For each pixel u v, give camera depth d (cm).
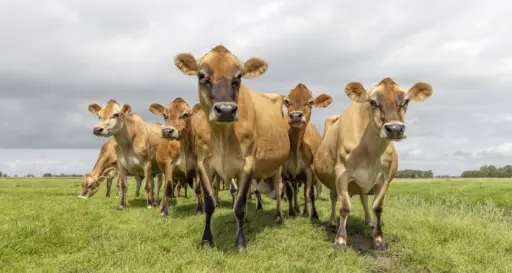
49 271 480
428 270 561
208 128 634
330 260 556
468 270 546
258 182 925
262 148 696
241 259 532
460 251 621
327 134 767
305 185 955
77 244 626
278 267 504
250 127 634
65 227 723
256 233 709
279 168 859
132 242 632
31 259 533
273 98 873
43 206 1102
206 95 573
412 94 634
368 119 643
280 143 764
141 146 1177
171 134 966
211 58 586
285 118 925
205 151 638
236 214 618
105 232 713
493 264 566
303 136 913
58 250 589
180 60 607
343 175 659
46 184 2686
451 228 754
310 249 620
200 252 564
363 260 579
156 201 1265
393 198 1548
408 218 863
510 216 1227
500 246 663
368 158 644
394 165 721
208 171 648
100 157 1617
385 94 600
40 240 612
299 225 795
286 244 625
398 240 700
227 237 671
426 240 680
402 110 600
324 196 1569
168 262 509
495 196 1570
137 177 1491
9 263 516
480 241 681
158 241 643
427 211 1134
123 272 459
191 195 1730
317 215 916
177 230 723
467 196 1622
